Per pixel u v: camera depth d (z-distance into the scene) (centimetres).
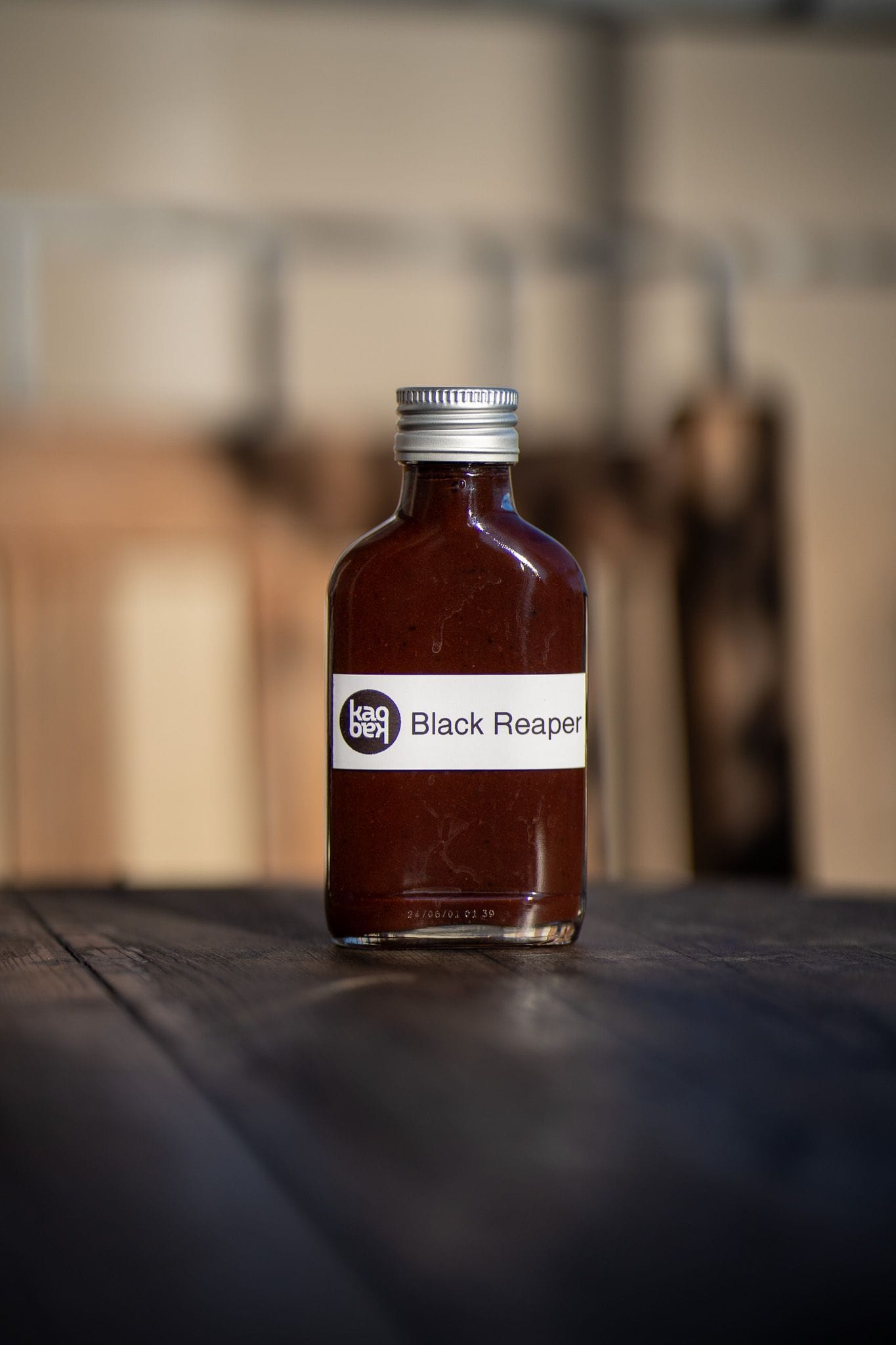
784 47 204
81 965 62
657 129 201
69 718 128
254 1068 51
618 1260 41
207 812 190
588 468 133
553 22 198
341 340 193
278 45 193
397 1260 41
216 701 190
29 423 126
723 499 133
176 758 189
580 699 64
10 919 72
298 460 128
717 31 202
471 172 198
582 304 197
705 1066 51
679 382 198
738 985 59
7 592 125
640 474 133
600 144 201
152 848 189
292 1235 43
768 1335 37
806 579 205
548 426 197
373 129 196
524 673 63
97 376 187
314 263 192
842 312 205
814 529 206
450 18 196
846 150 206
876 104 207
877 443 207
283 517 128
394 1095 49
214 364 190
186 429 128
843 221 206
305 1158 46
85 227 150
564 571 64
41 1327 38
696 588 134
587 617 65
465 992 58
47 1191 45
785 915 73
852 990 58
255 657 128
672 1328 37
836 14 200
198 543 127
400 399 64
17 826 129
